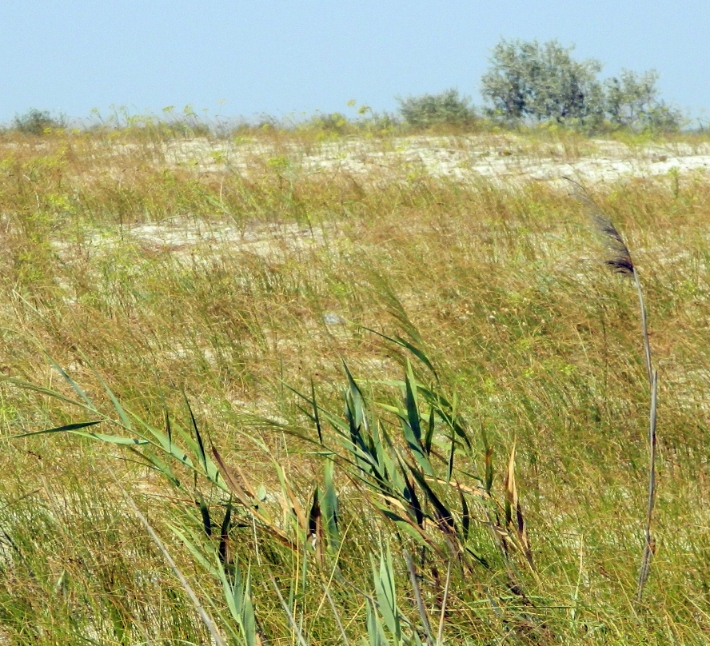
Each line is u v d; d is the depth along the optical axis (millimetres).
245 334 23188
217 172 51000
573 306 22281
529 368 18578
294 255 30578
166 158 62281
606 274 24656
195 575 11562
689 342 19828
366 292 24938
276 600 11109
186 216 41281
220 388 19562
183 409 17547
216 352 22078
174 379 19875
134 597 11531
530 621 10578
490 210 36438
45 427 17203
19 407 18484
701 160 57750
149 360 21094
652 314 22359
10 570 12422
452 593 10883
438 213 35562
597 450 15914
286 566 11617
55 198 40156
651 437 11422
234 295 25797
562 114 107812
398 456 11742
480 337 21141
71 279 28422
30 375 19406
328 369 20109
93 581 11914
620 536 12602
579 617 10922
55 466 15328
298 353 21078
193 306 24828
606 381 18047
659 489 14039
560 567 11992
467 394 17547
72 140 69062
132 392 18656
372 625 8594
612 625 10445
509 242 31125
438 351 19922
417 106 101562
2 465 15398
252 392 19781
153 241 36156
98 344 21641
